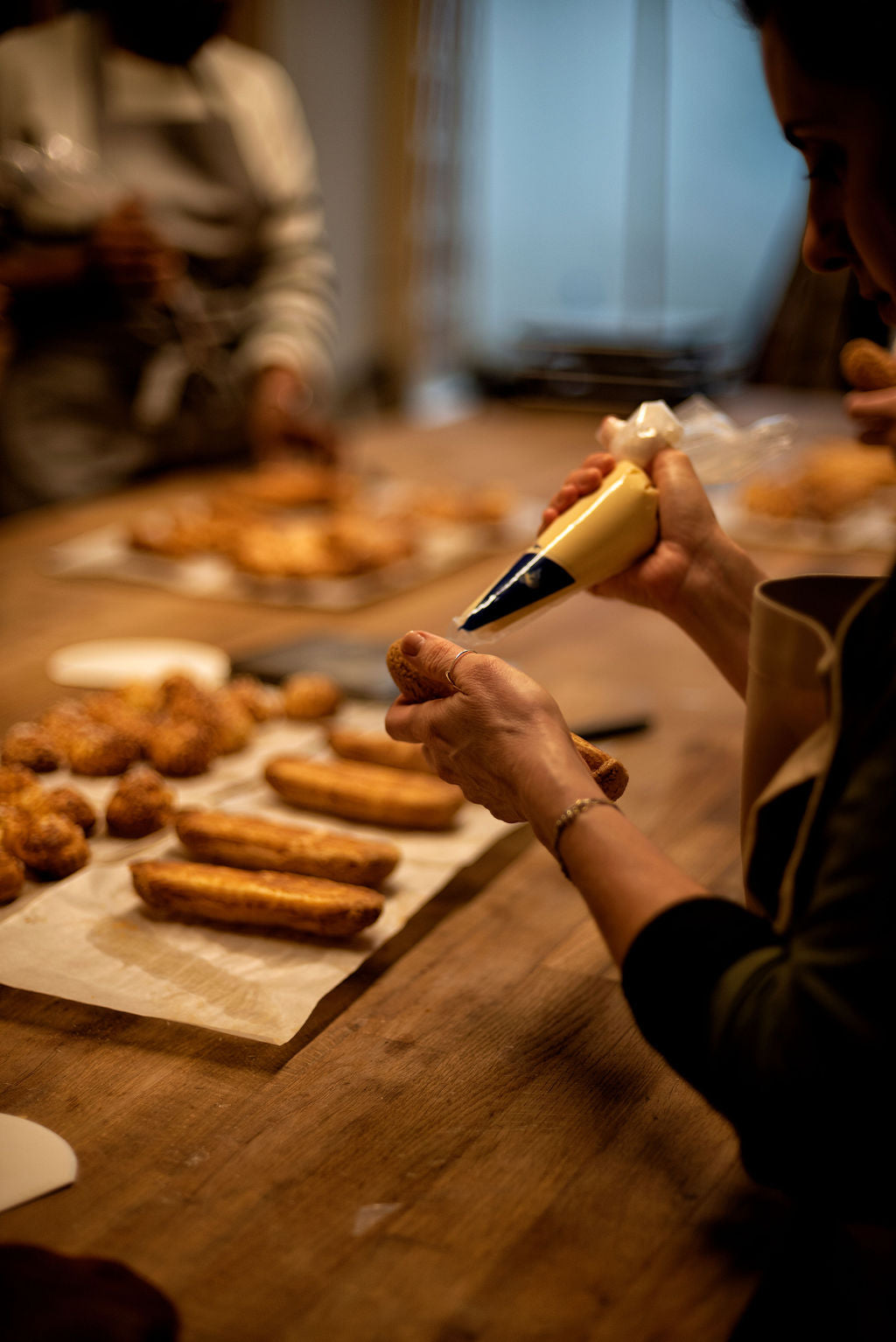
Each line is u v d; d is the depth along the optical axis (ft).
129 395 9.57
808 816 2.33
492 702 2.78
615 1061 3.09
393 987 3.38
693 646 6.50
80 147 9.47
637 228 17.83
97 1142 2.72
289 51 16.49
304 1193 2.57
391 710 3.08
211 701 4.93
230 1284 2.32
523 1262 2.40
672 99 17.15
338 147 18.02
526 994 3.38
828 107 2.24
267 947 3.49
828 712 2.42
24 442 9.28
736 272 17.49
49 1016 3.19
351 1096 2.91
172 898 3.54
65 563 7.61
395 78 18.43
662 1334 2.24
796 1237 2.50
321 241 10.69
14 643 6.22
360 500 8.97
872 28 2.09
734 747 5.16
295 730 5.13
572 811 2.57
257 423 9.82
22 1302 2.21
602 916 2.48
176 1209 2.52
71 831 3.85
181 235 9.77
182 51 9.58
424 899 3.78
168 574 7.47
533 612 3.56
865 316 6.86
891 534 8.17
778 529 8.24
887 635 2.31
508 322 20.11
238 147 9.94
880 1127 2.11
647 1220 2.53
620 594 3.87
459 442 11.51
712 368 12.07
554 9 18.03
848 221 2.35
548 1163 2.70
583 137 18.42
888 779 2.12
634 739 5.22
